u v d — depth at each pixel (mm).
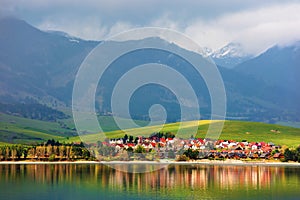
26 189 143000
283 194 132875
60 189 141250
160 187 139750
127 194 127188
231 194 131125
